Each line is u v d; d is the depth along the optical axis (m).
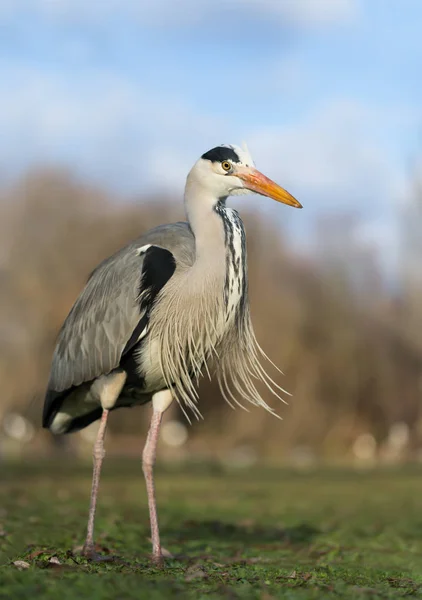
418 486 22.92
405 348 45.50
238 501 17.83
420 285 46.19
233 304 8.68
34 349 41.41
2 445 39.47
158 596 6.03
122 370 8.74
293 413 42.88
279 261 44.31
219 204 8.73
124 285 8.65
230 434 43.31
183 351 8.59
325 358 43.66
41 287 42.41
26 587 6.02
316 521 14.47
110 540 9.80
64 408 9.56
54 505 14.58
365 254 46.47
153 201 44.47
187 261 8.66
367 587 7.28
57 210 43.91
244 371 9.04
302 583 7.24
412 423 45.16
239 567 8.20
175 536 11.34
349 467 32.56
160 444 43.31
